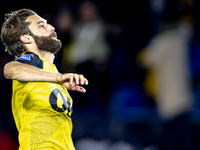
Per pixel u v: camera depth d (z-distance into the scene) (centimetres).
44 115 880
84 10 2120
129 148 1848
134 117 1916
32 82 874
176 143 1811
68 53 2109
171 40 1833
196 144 1798
